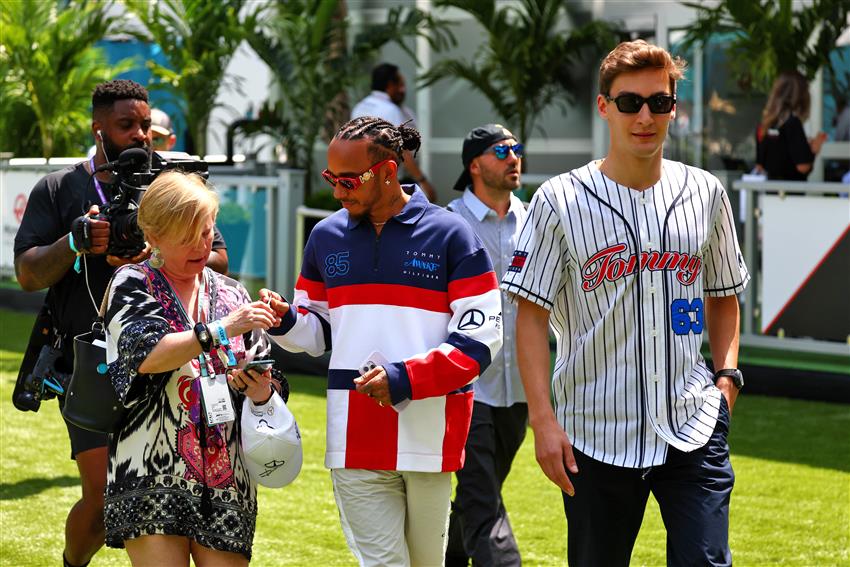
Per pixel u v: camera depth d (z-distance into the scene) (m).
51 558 5.98
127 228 4.52
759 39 12.77
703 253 4.21
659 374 4.08
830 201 10.12
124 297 4.10
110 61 17.69
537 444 4.12
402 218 4.27
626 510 4.16
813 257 10.25
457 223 4.30
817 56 12.70
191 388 4.08
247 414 4.13
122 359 4.02
